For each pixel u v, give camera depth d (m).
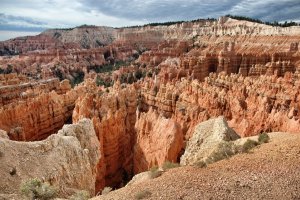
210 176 15.98
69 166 23.64
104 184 36.47
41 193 16.78
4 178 18.39
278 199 13.28
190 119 44.62
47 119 49.72
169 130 33.69
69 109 57.16
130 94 54.56
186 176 16.52
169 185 15.66
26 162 20.61
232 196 13.83
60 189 20.98
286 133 22.66
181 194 14.54
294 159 16.50
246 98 56.53
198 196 14.15
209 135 26.00
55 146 23.66
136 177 21.45
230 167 16.73
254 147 19.52
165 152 32.41
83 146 28.94
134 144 42.19
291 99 52.28
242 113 45.50
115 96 52.28
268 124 38.44
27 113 46.16
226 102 50.72
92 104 50.53
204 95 53.97
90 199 16.44
